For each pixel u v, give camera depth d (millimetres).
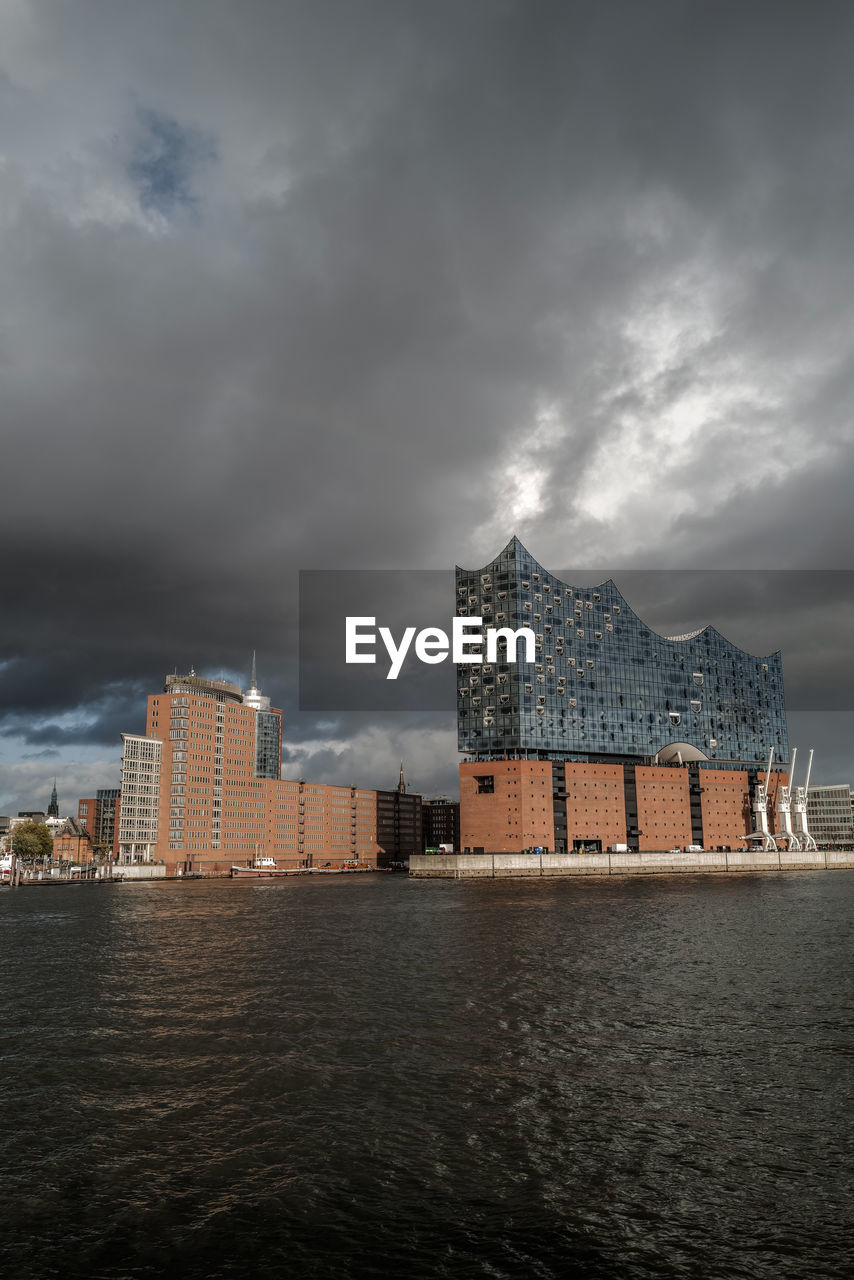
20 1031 47125
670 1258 23078
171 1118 33281
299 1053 41812
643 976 62531
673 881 191750
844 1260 22828
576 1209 25719
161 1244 24047
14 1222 25328
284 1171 28438
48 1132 31969
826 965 67375
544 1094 35500
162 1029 47094
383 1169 28516
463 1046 42812
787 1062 39750
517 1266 22828
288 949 79250
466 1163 28891
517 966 67375
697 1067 39062
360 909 124562
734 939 83875
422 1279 22281
